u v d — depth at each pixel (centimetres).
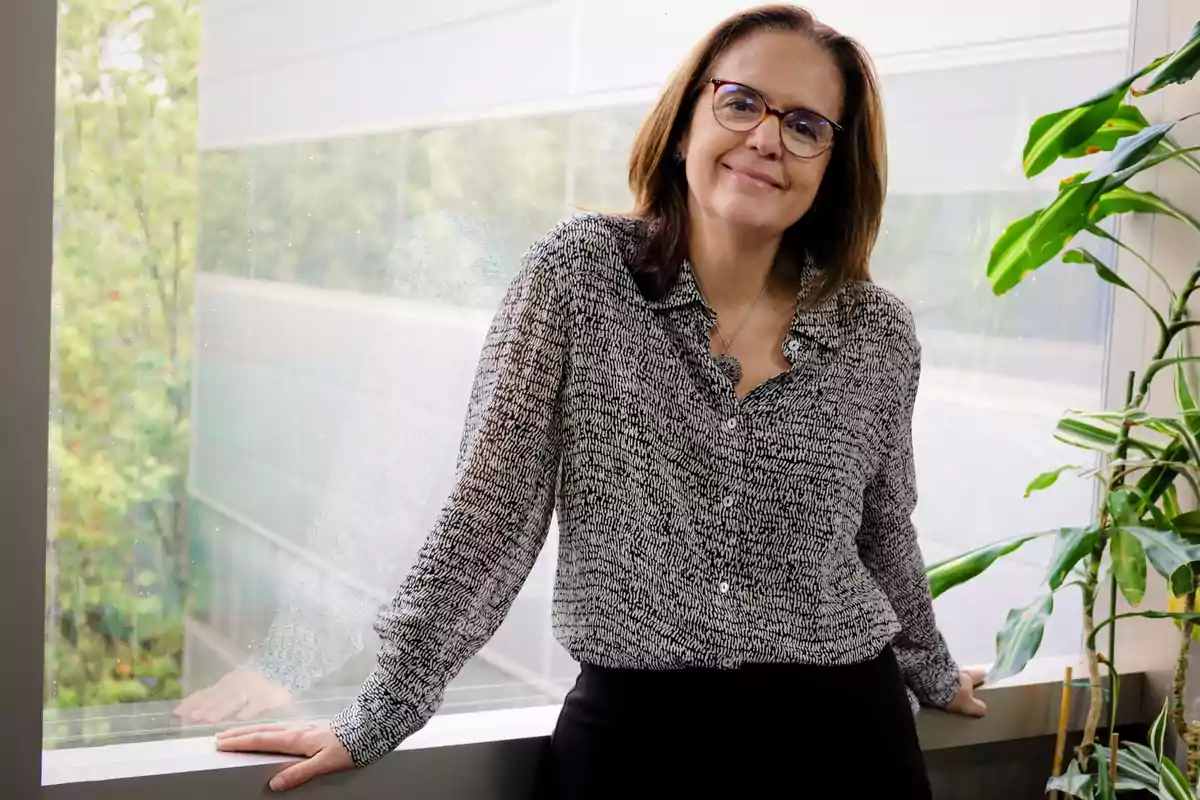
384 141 141
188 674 136
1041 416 193
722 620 126
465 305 149
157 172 129
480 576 124
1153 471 167
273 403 138
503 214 150
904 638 154
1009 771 186
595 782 126
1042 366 192
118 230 127
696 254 133
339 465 143
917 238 177
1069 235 161
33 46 112
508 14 146
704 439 127
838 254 138
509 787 144
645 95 157
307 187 137
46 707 129
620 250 129
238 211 134
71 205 125
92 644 130
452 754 139
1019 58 181
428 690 125
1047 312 191
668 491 126
